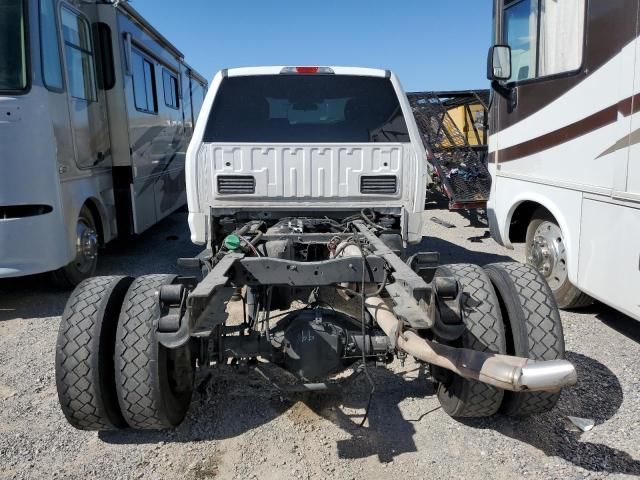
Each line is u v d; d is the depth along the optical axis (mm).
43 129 5449
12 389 3957
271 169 4660
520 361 2398
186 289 2947
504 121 5984
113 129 7492
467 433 3305
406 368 4145
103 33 7234
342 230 4598
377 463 3047
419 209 4773
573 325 4969
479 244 9016
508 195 5957
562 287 5160
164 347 3025
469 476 2920
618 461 3014
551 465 2994
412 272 2949
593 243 4422
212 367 3277
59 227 5668
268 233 4250
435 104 12797
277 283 3160
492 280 3447
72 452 3195
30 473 3000
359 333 3236
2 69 5309
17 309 5777
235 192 4664
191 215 4723
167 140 9875
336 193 4707
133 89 7789
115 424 3223
